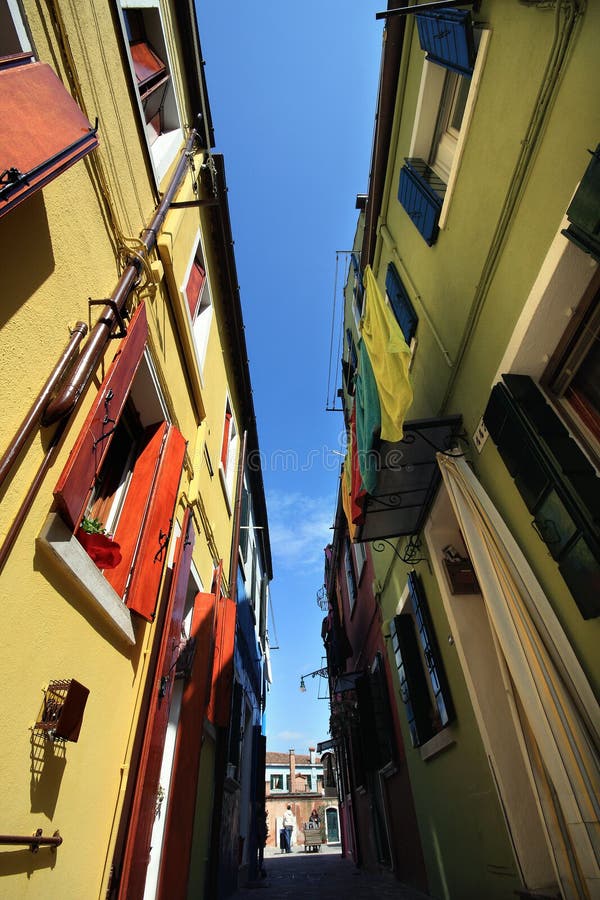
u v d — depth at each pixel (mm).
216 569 6500
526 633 2908
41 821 1740
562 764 2533
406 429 4355
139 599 2889
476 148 4082
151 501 3293
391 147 6832
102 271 2842
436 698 5457
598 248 2398
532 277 3176
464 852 4707
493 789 4043
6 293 1807
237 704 8031
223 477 7570
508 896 3752
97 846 2273
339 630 13773
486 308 3922
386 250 7293
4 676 1573
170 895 3225
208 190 7004
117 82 3564
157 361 3863
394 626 7039
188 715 4211
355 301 10344
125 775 2672
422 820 6180
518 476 3176
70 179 2551
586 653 2623
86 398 2439
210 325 7066
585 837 2377
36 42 2309
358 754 11305
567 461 2805
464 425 4375
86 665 2260
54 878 1820
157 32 5242
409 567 6652
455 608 4750
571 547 2631
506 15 3527
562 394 3203
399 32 6090
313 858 16484
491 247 3740
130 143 3746
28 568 1792
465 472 3973
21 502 1752
